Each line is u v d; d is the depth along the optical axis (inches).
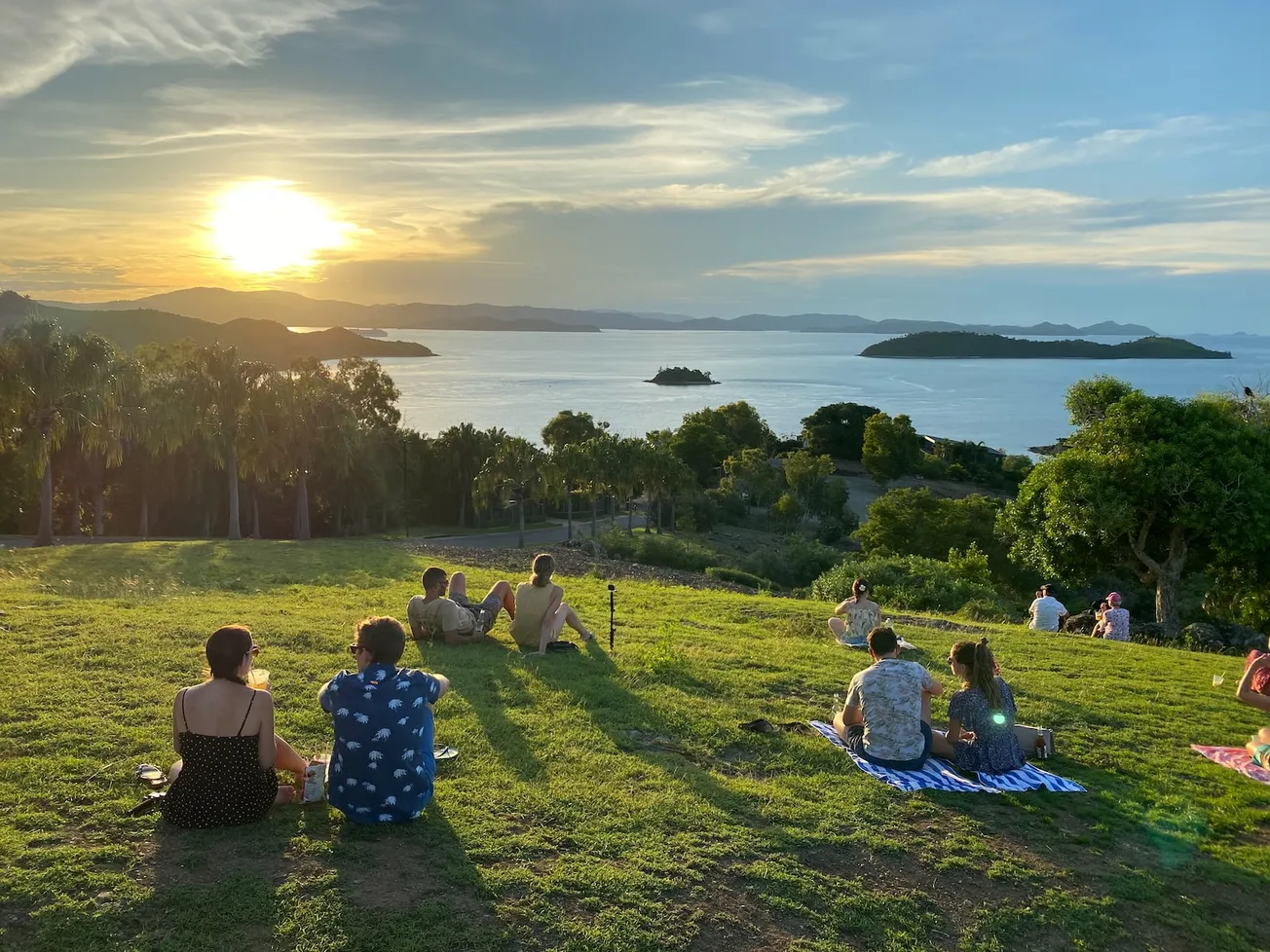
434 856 200.7
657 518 3331.7
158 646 365.7
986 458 5821.9
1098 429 1022.4
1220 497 909.2
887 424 5182.1
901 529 2267.5
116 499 2635.3
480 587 767.1
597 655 405.4
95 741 251.1
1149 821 260.5
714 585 1253.7
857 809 248.8
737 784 260.1
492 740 278.7
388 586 755.4
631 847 214.5
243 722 204.1
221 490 2598.4
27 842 192.9
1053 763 306.7
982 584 1192.2
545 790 241.8
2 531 2429.9
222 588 709.9
